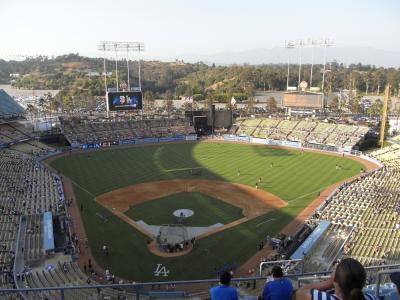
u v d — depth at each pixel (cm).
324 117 13650
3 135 10844
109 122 12556
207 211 6359
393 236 4872
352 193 6644
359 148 10962
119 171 8806
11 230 5156
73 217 6116
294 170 8881
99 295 3403
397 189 6762
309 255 4572
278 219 6012
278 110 15900
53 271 4312
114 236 5431
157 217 6106
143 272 4484
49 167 9088
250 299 1359
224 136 12744
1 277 4044
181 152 10775
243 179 8188
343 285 634
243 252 4953
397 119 12756
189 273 4456
